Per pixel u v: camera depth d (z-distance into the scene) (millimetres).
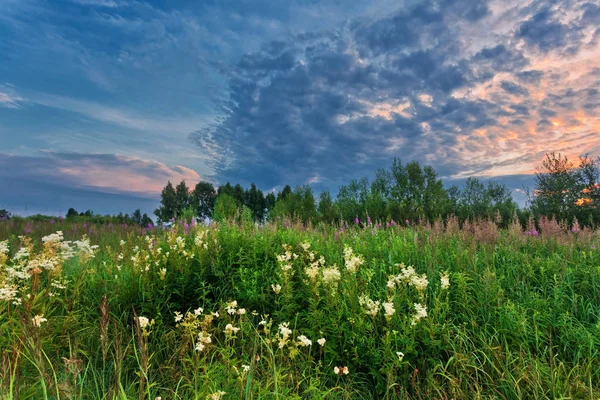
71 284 5508
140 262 5574
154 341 4414
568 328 4680
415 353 3949
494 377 3941
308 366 3859
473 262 6301
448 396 3674
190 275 5742
